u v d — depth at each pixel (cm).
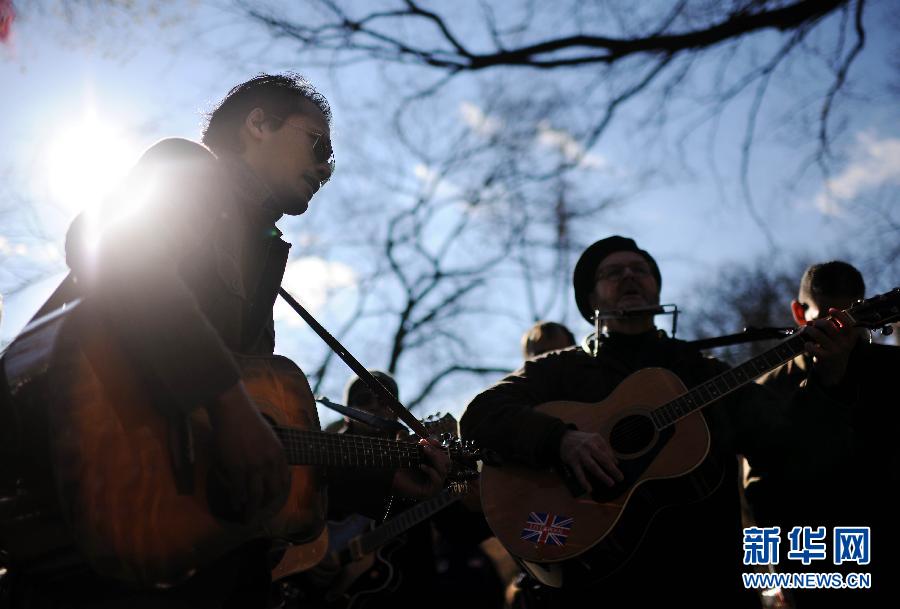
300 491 246
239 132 255
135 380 200
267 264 248
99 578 203
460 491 326
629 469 348
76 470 192
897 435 366
